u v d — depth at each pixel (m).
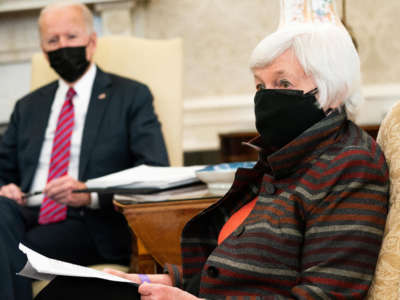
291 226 1.18
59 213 2.35
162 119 2.63
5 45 3.93
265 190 1.28
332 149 1.21
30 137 2.60
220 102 4.07
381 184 1.16
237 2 4.01
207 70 4.08
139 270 1.83
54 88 2.70
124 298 1.22
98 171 2.45
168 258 1.77
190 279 1.43
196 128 4.10
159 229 1.76
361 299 1.11
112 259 2.27
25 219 2.22
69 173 2.50
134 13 3.93
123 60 2.73
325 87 1.24
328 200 1.15
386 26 3.93
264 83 1.30
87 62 2.57
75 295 1.24
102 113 2.52
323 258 1.12
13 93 3.99
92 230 2.28
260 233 1.21
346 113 1.28
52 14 2.54
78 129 2.54
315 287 1.09
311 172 1.20
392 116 1.29
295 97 1.25
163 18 4.02
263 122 1.30
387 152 1.25
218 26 4.04
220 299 1.20
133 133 2.48
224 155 3.75
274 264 1.19
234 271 1.21
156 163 2.40
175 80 2.69
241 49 4.05
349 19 3.94
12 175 2.70
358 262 1.11
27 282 1.88
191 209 1.76
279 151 1.23
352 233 1.12
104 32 3.85
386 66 3.96
